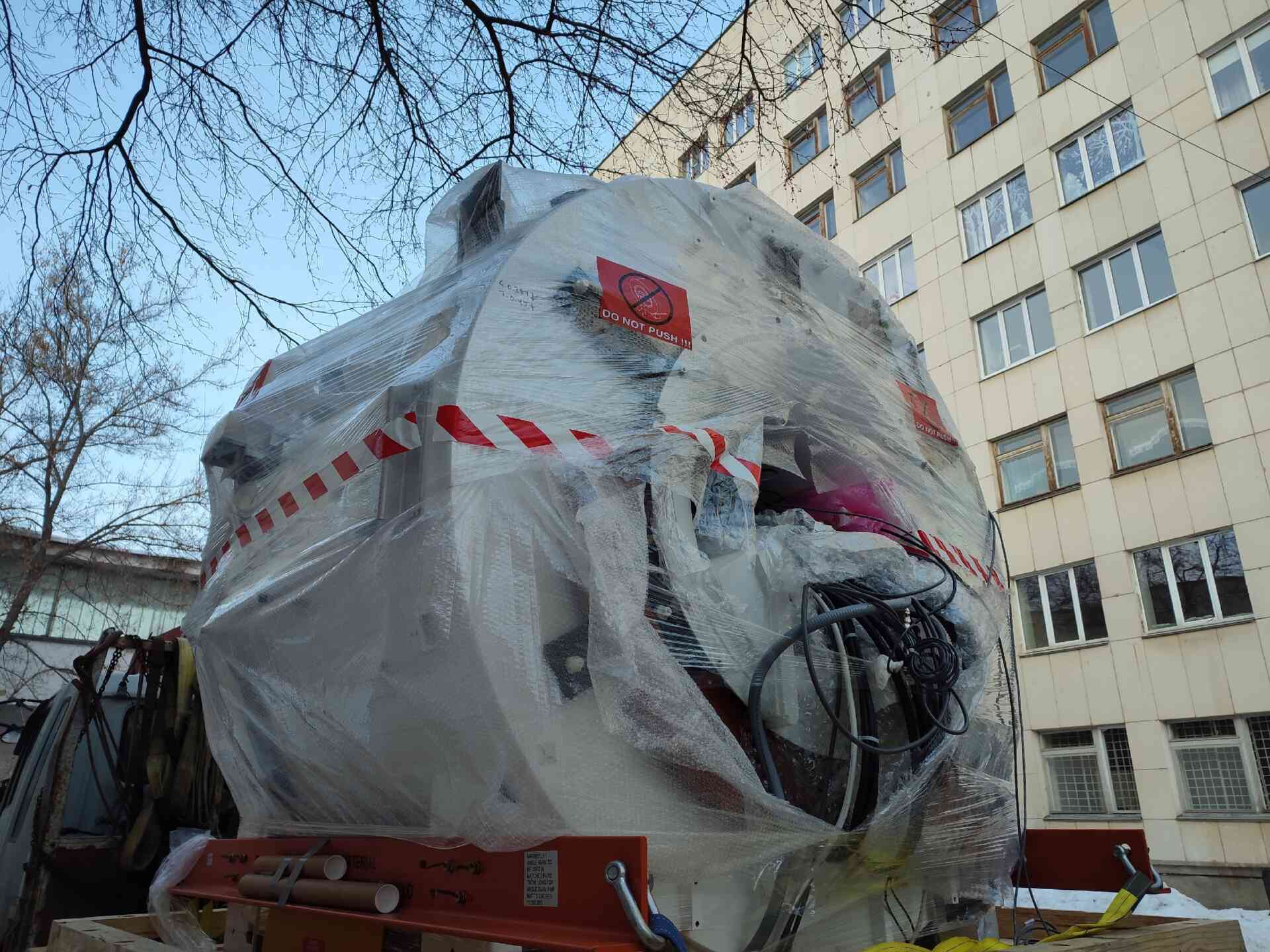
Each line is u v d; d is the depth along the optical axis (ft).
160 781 13.08
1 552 50.19
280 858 6.53
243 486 7.52
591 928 4.29
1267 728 36.91
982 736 7.48
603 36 13.64
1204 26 43.86
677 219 7.47
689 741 5.04
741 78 14.76
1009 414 48.49
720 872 5.18
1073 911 8.19
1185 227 42.80
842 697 6.03
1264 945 21.09
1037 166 49.67
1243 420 39.32
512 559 5.10
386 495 5.68
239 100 13.17
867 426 7.93
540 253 6.28
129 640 13.48
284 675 6.34
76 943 7.58
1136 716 40.45
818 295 8.72
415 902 5.34
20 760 15.67
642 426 6.00
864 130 59.93
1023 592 46.16
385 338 6.84
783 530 6.56
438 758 5.27
